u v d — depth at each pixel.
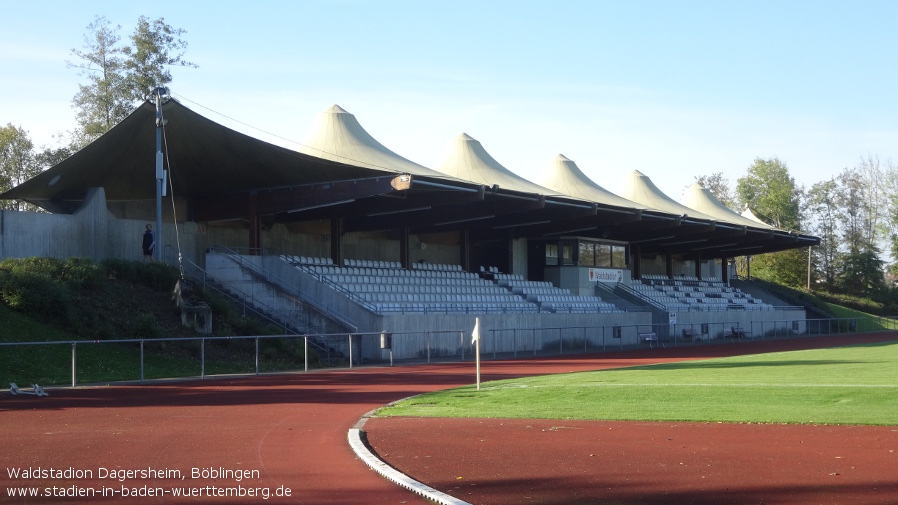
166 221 42.38
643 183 71.75
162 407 18.02
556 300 55.06
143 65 58.81
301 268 40.28
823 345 49.31
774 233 76.00
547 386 20.55
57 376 23.72
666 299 66.94
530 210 52.03
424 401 18.50
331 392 21.42
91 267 31.36
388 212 44.25
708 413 15.59
